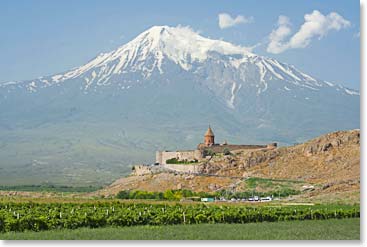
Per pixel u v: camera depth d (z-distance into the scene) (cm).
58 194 17412
